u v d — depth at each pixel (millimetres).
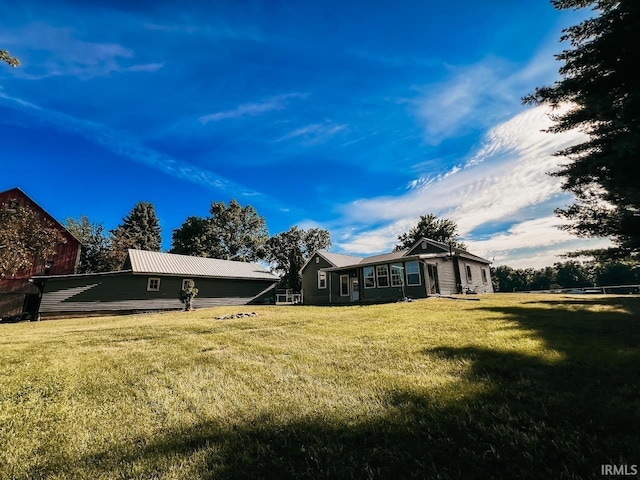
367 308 12617
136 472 2066
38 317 17391
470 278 22812
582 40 9055
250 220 51625
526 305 10023
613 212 10352
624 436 2090
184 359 5211
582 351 4156
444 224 45375
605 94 8695
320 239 49406
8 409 3262
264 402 3135
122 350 6215
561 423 2332
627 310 7996
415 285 17859
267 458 2148
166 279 21844
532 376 3367
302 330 7625
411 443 2205
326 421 2629
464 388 3131
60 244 24312
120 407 3232
